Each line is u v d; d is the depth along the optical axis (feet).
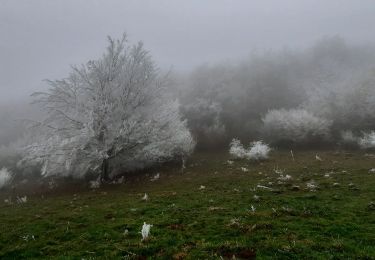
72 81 86.69
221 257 29.45
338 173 71.10
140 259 31.24
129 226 42.19
